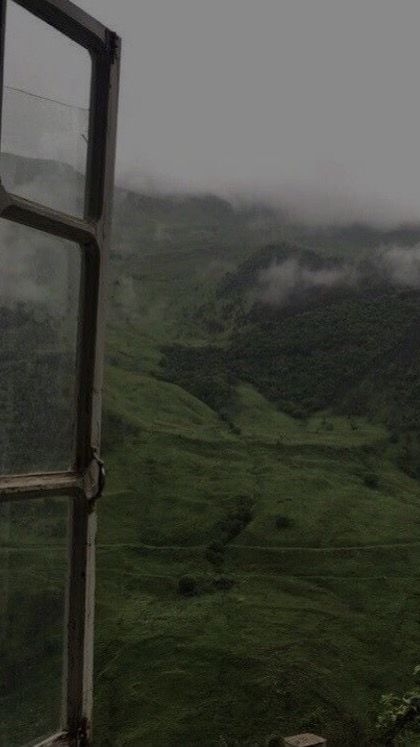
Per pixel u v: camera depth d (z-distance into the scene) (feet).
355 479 290.56
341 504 253.65
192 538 227.40
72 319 5.57
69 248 5.55
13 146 5.14
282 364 465.47
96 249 5.57
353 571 208.23
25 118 5.24
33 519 5.23
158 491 258.78
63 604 5.43
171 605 189.88
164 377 429.38
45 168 5.39
